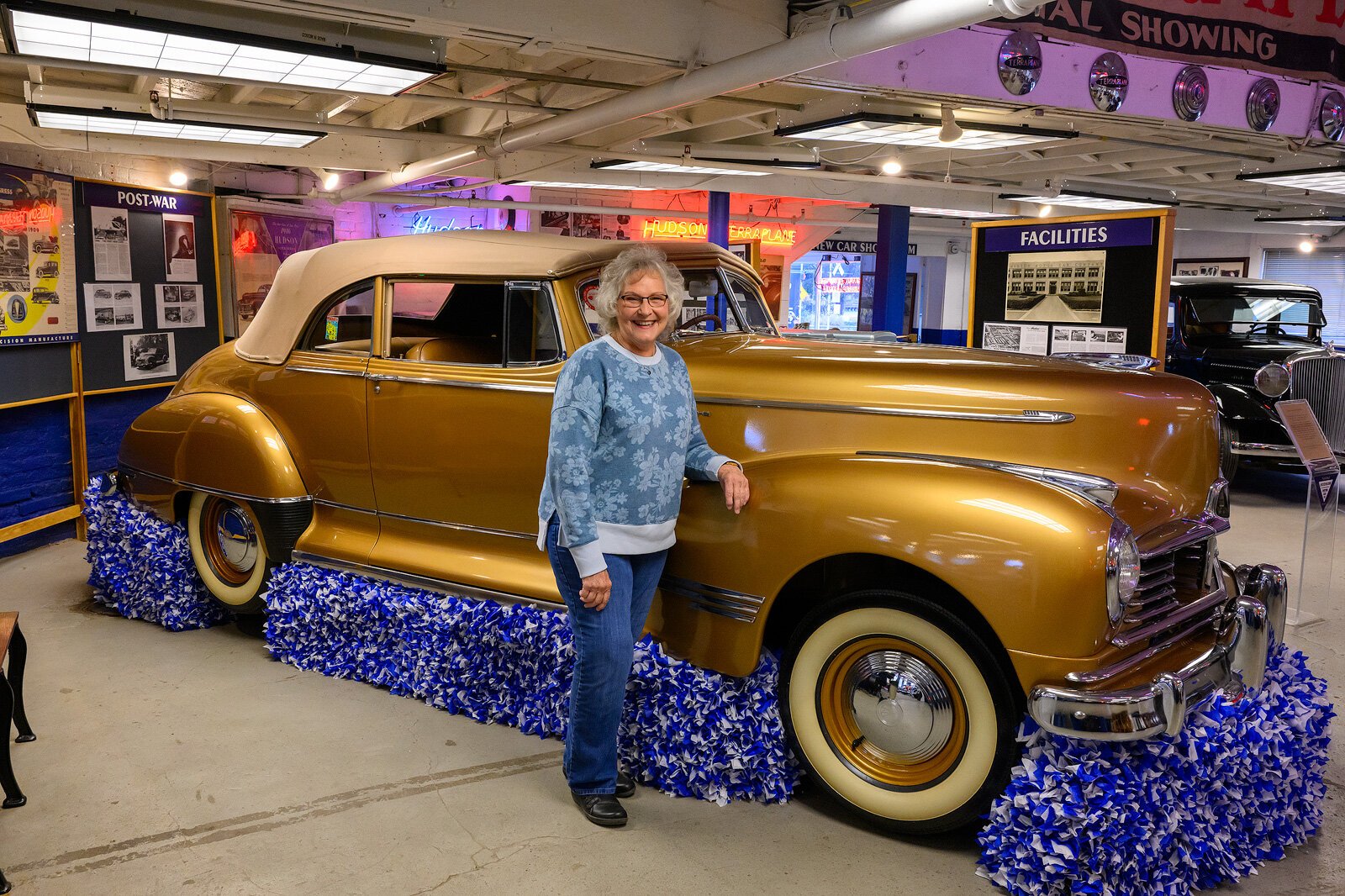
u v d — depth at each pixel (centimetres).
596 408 262
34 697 375
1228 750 254
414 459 370
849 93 668
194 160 1017
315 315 406
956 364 303
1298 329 934
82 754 326
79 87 618
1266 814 268
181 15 381
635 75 622
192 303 746
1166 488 297
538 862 264
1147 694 235
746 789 297
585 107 656
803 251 1670
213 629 462
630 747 309
